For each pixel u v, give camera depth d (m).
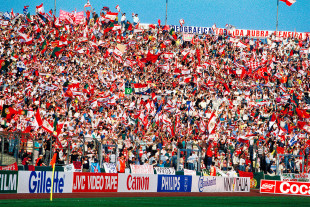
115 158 55.06
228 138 72.19
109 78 89.69
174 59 102.50
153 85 91.88
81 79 86.50
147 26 113.19
